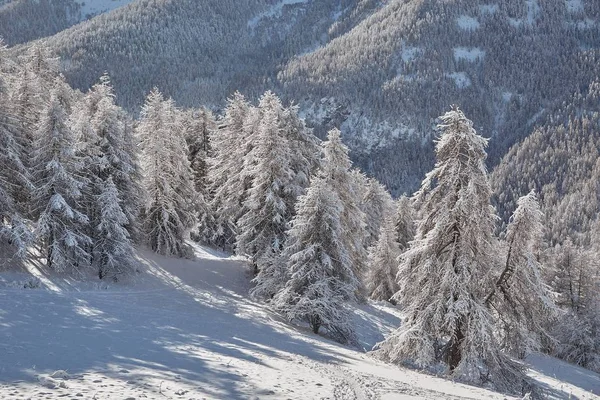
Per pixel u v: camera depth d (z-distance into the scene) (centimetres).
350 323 2764
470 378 1941
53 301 2233
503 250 2153
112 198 3050
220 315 2705
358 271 3481
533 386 2059
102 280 3080
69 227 2973
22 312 1858
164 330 1902
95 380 937
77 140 3155
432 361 2053
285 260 2856
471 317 2008
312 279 2698
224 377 1104
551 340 2197
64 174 2877
